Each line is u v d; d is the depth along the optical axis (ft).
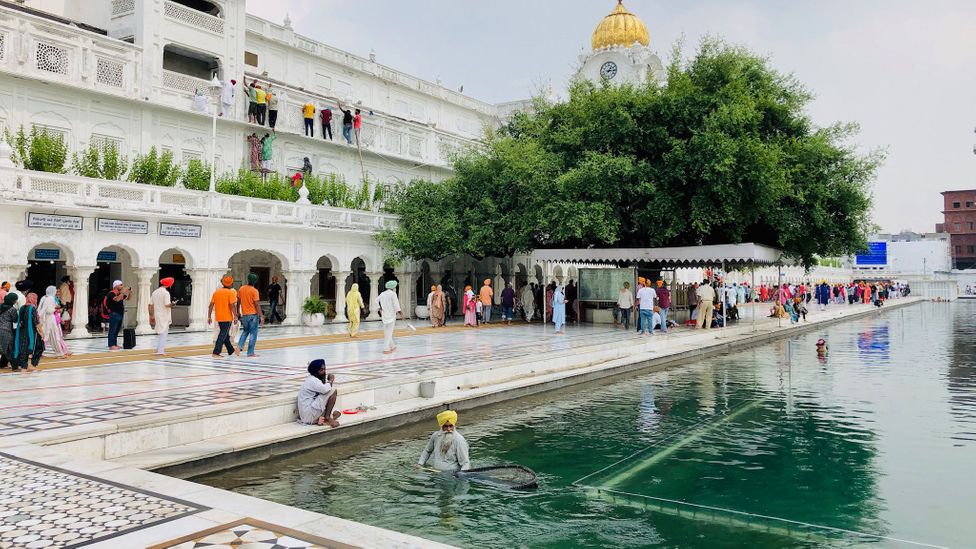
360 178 101.45
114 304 49.39
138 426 23.93
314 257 77.56
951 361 59.16
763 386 45.29
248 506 16.14
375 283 86.79
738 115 69.82
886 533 18.61
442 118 137.59
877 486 22.91
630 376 50.26
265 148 85.87
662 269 89.92
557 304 72.28
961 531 18.74
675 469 25.17
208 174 74.84
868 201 81.97
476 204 87.51
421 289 107.45
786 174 75.41
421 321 88.89
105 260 70.85
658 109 78.64
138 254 60.44
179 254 77.61
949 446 28.40
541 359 46.24
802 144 79.56
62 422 24.40
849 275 280.10
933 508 20.65
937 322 117.50
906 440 29.48
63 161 61.46
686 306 101.60
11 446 21.39
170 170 71.26
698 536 18.35
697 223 73.67
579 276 86.58
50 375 36.83
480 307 81.82
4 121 63.00
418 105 131.23
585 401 39.70
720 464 25.84
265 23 99.55
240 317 46.70
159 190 61.87
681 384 46.29
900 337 85.81
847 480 23.65
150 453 23.76
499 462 26.30
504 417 35.04
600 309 86.58
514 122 113.70
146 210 60.70
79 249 56.13
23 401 28.63
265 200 71.46
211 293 66.39
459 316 99.19
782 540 18.07
